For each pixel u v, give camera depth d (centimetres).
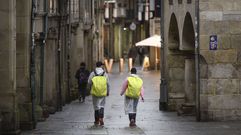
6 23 3628
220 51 4253
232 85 4272
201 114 4300
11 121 3647
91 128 4069
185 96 4812
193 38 4697
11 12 3625
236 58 4256
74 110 5384
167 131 3888
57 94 5316
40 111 4472
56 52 5309
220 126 4050
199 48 4244
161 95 5319
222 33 4238
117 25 17250
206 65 4269
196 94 4366
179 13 4791
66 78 6091
